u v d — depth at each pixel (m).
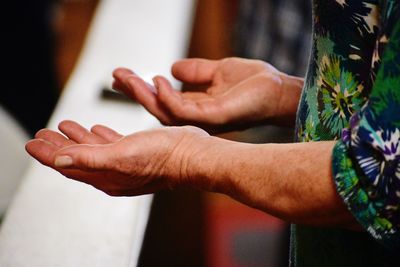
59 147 1.64
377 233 1.50
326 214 1.53
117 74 1.89
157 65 2.90
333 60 1.61
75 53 6.44
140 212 2.00
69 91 2.55
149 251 3.56
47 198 2.01
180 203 3.71
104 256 1.88
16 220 1.95
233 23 4.82
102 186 1.67
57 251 1.88
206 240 3.74
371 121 1.48
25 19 4.03
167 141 1.62
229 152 1.59
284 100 1.86
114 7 3.59
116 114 2.39
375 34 1.56
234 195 1.59
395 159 1.47
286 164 1.54
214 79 1.94
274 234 3.79
